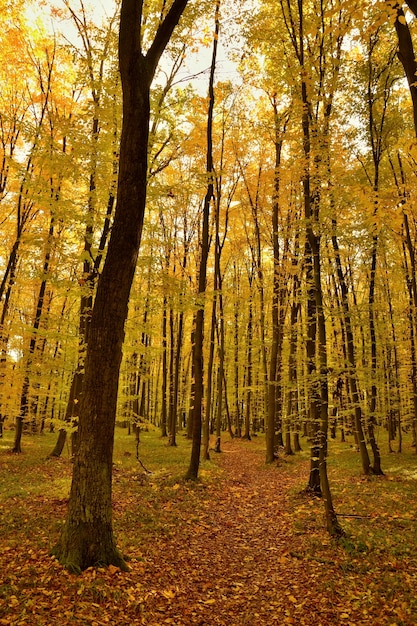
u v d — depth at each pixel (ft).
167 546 23.89
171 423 73.26
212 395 114.01
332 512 25.63
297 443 71.77
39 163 31.01
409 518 27.91
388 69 42.29
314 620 16.42
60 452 50.52
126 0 19.70
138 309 37.99
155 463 50.11
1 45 46.96
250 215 74.02
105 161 31.76
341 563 21.35
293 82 31.78
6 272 52.54
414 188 24.81
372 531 25.61
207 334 96.58
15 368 50.42
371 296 44.19
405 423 77.77
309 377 28.37
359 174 44.32
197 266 73.05
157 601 17.21
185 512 30.89
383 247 44.57
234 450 71.36
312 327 36.06
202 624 16.10
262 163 64.44
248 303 72.84
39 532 23.07
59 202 30.45
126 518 27.63
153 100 34.04
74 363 39.09
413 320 55.11
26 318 56.49
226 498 36.76
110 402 19.52
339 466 52.54
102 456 19.33
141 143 20.31
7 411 53.72
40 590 15.94
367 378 43.37
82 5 38.37
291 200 52.70
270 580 20.52
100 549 18.81
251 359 89.81
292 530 27.43
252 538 26.89
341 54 39.73
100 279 19.98
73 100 51.39
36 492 32.96
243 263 88.17
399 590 18.02
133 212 20.21
